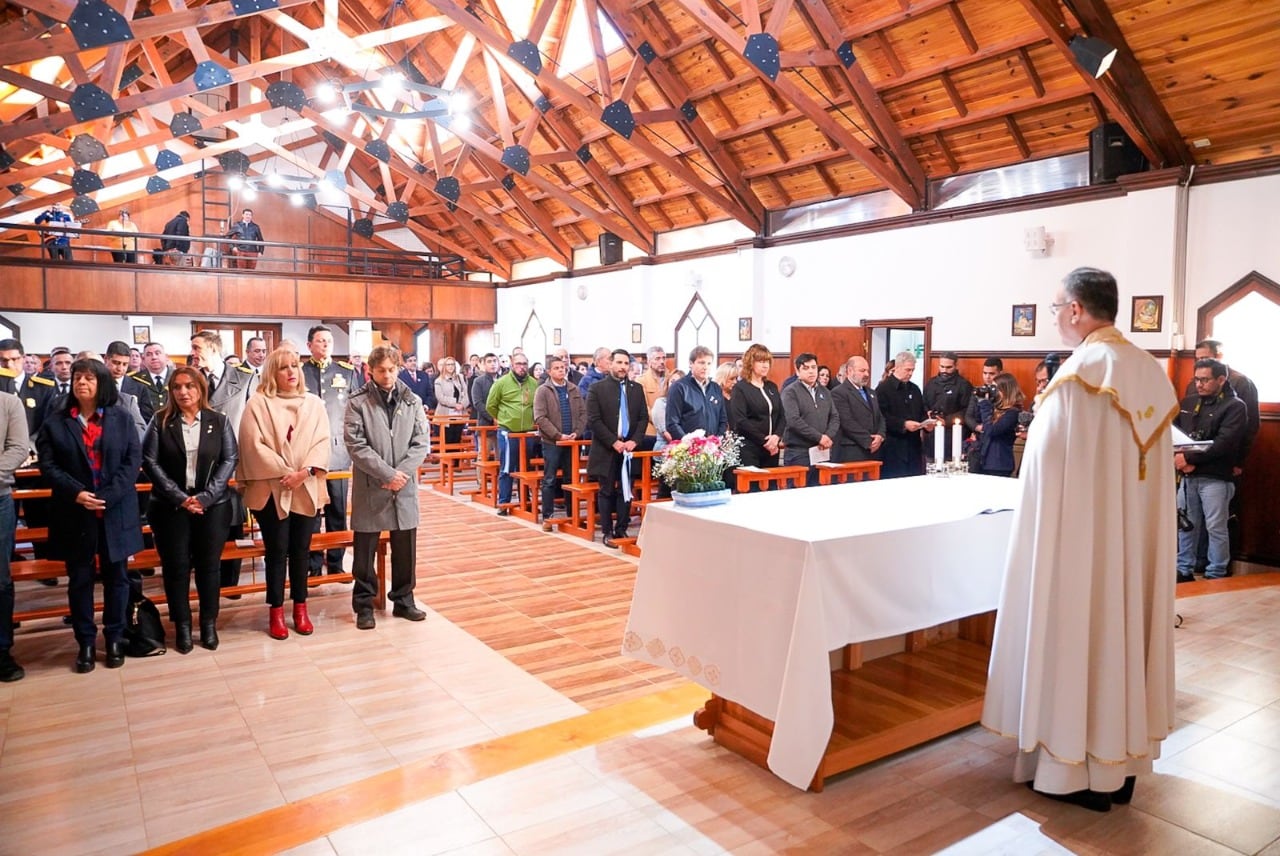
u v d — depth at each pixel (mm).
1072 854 2301
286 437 4273
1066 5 5883
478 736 3174
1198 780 2723
